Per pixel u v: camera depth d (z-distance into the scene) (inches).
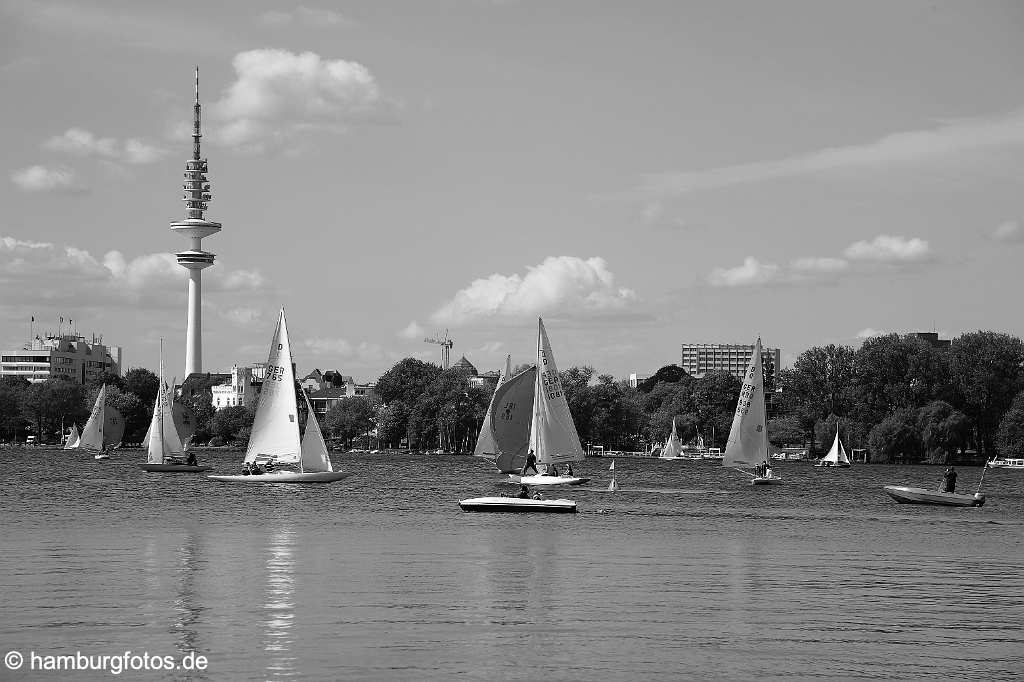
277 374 5807.1
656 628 2220.7
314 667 1924.2
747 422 6446.9
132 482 6594.5
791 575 2874.0
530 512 4493.1
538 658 1991.9
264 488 5812.0
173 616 2279.8
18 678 1862.7
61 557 3068.4
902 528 4114.2
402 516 4328.3
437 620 2271.2
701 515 4564.5
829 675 1918.1
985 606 2476.6
